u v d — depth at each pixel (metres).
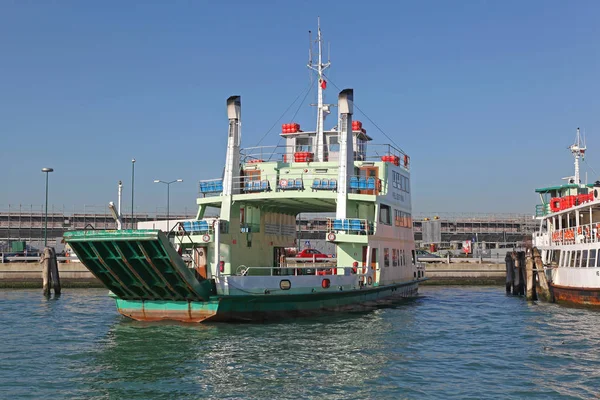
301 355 22.44
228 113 34.12
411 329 28.81
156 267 25.98
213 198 34.09
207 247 31.28
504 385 18.75
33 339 26.00
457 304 41.19
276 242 39.25
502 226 115.25
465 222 114.12
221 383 18.78
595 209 40.38
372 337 26.30
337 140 40.88
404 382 19.05
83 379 19.30
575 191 47.44
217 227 28.02
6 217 100.38
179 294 27.77
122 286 28.56
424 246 102.75
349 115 34.34
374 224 35.19
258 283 28.50
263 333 26.53
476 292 53.56
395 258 39.53
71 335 26.91
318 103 40.88
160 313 29.16
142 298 29.45
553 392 17.98
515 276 49.62
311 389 18.20
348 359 22.00
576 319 32.72
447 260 67.38
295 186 34.31
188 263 31.97
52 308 38.12
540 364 21.58
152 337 25.58
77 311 36.22
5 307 38.88
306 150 41.50
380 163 37.38
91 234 26.16
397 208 40.19
